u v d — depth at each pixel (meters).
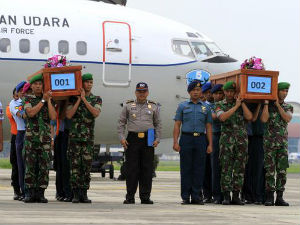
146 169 27.36
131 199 27.27
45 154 26.39
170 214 21.91
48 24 46.25
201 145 27.31
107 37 47.41
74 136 26.75
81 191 27.12
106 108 47.66
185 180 27.33
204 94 29.89
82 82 27.02
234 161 27.59
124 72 47.59
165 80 48.59
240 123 27.39
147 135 27.31
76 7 47.97
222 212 23.19
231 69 50.06
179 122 27.59
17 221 18.66
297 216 22.09
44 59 45.56
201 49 50.19
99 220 19.36
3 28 45.22
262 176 28.69
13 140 28.75
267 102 27.16
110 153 54.00
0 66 44.94
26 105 26.06
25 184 26.55
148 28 49.00
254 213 22.95
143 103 27.73
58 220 19.12
